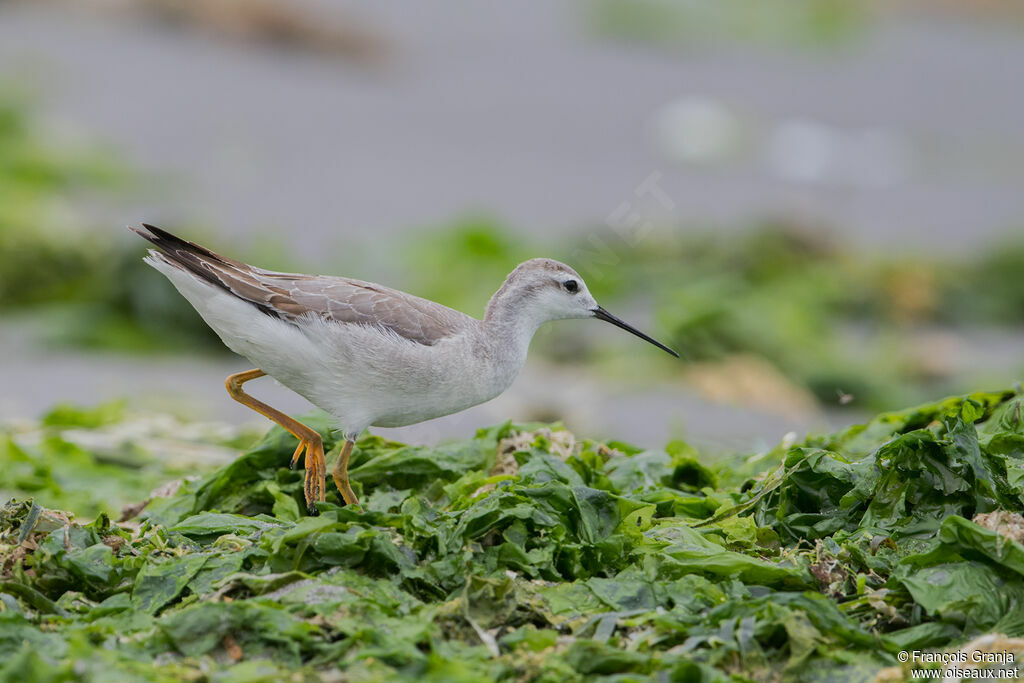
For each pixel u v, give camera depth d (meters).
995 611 6.93
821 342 18.69
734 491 8.90
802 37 37.31
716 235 22.61
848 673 6.50
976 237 24.66
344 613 6.77
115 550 7.64
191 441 12.52
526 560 7.47
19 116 26.66
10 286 18.69
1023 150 29.95
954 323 21.67
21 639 6.52
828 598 6.98
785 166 28.31
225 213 23.42
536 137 29.53
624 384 16.92
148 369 16.81
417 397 9.02
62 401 14.46
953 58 36.62
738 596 7.12
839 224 24.77
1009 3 41.03
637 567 7.54
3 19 35.31
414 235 22.02
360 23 36.75
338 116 30.41
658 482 9.24
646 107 31.92
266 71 33.59
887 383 17.94
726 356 17.86
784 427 15.56
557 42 37.50
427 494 9.02
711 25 39.06
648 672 6.46
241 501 9.05
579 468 8.90
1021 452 8.25
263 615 6.62
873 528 7.71
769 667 6.53
